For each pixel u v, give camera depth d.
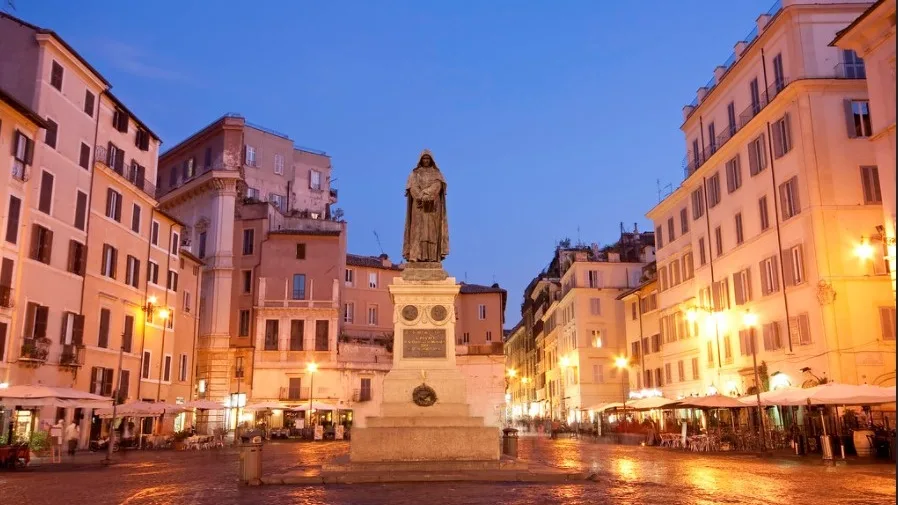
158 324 47.38
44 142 34.97
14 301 32.41
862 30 27.58
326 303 59.94
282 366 58.53
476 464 15.71
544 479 15.09
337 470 15.41
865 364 31.52
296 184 72.06
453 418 16.45
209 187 60.94
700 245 46.47
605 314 69.81
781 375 35.81
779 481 16.70
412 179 18.56
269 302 59.34
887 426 30.55
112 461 27.80
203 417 55.25
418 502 11.57
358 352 61.41
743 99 41.19
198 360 58.25
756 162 38.97
